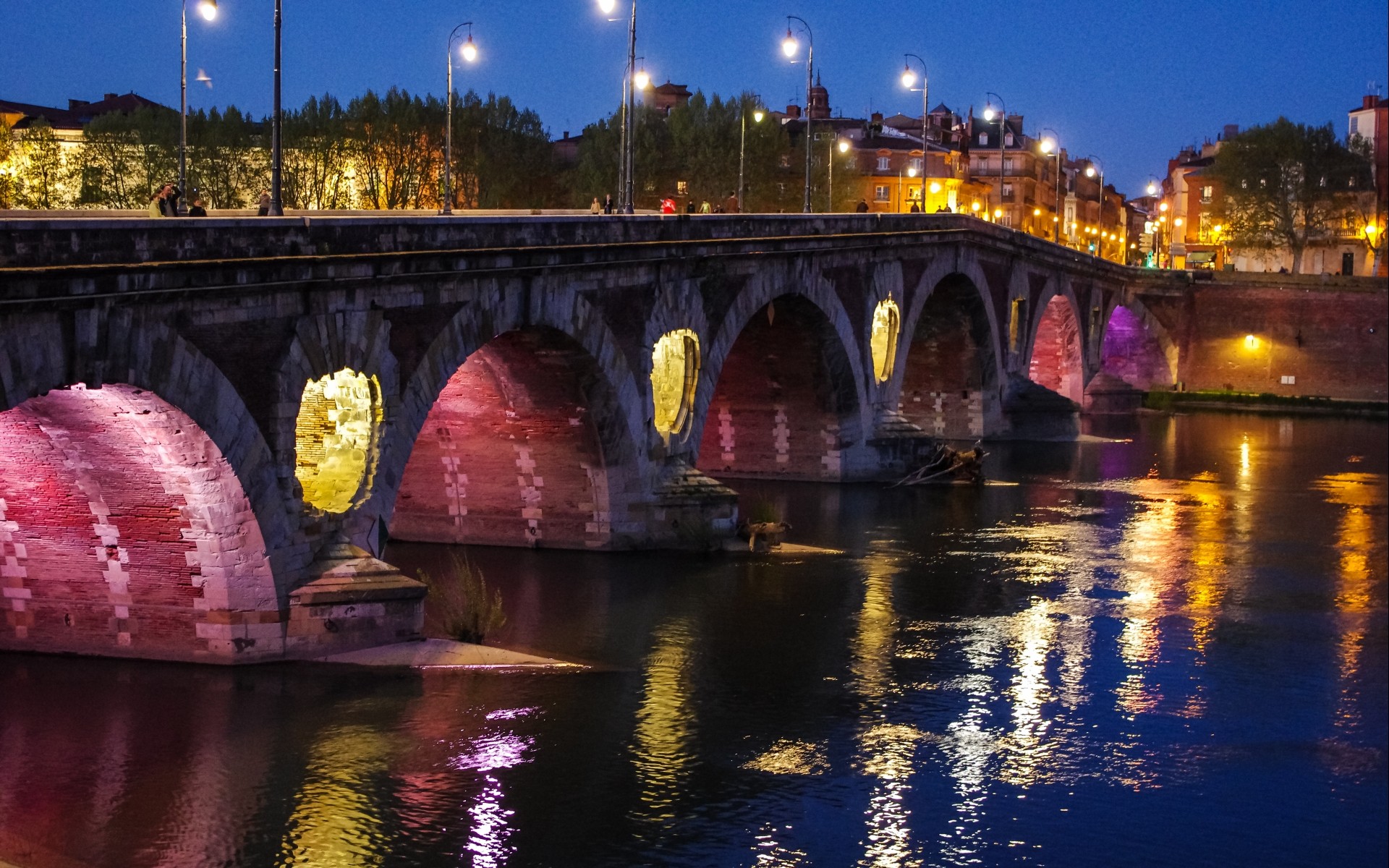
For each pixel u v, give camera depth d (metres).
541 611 49.84
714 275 61.53
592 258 52.12
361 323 41.62
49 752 35.31
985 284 98.75
